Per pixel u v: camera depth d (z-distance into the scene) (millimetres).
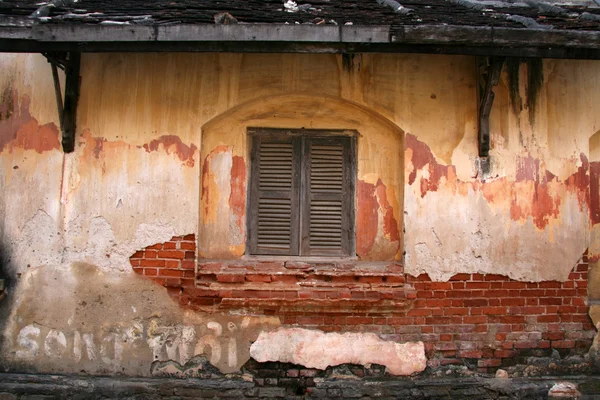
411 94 4949
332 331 4809
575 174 5004
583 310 4938
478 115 4953
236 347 4770
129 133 4828
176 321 4758
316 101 4992
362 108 4984
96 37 3949
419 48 4141
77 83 4809
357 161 5145
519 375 4859
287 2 5051
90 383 4629
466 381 4777
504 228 4914
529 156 4973
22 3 4875
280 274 4820
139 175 4809
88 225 4781
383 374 4797
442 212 4887
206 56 4891
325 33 3971
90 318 4746
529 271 4902
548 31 4023
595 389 4805
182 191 4812
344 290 4770
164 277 4766
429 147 4918
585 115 5055
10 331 4750
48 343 4742
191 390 4664
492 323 4875
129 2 4930
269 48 4066
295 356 4773
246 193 5086
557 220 4957
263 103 4965
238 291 4738
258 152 5145
